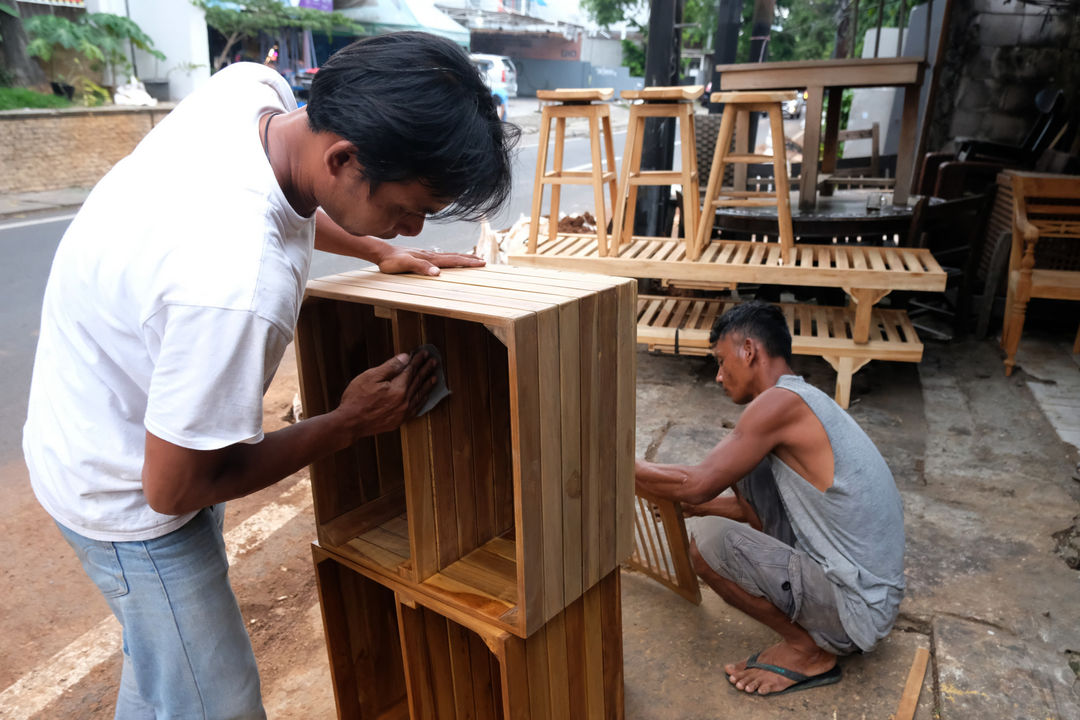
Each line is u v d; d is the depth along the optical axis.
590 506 1.63
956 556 2.75
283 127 1.24
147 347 1.18
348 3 16.89
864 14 11.44
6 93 11.09
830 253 4.18
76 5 13.00
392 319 1.47
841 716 2.09
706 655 2.33
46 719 2.14
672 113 3.97
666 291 5.40
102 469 1.32
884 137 9.39
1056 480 3.26
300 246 1.29
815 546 2.12
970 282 4.86
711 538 2.22
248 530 3.03
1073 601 2.50
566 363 1.46
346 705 2.02
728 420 3.93
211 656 1.47
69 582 2.75
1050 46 6.94
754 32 8.34
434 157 1.11
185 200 1.14
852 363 3.90
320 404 1.79
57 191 10.62
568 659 1.74
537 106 24.89
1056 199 4.73
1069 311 5.05
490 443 1.79
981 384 4.28
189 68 13.74
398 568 1.69
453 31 18.34
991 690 2.15
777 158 3.97
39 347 1.38
